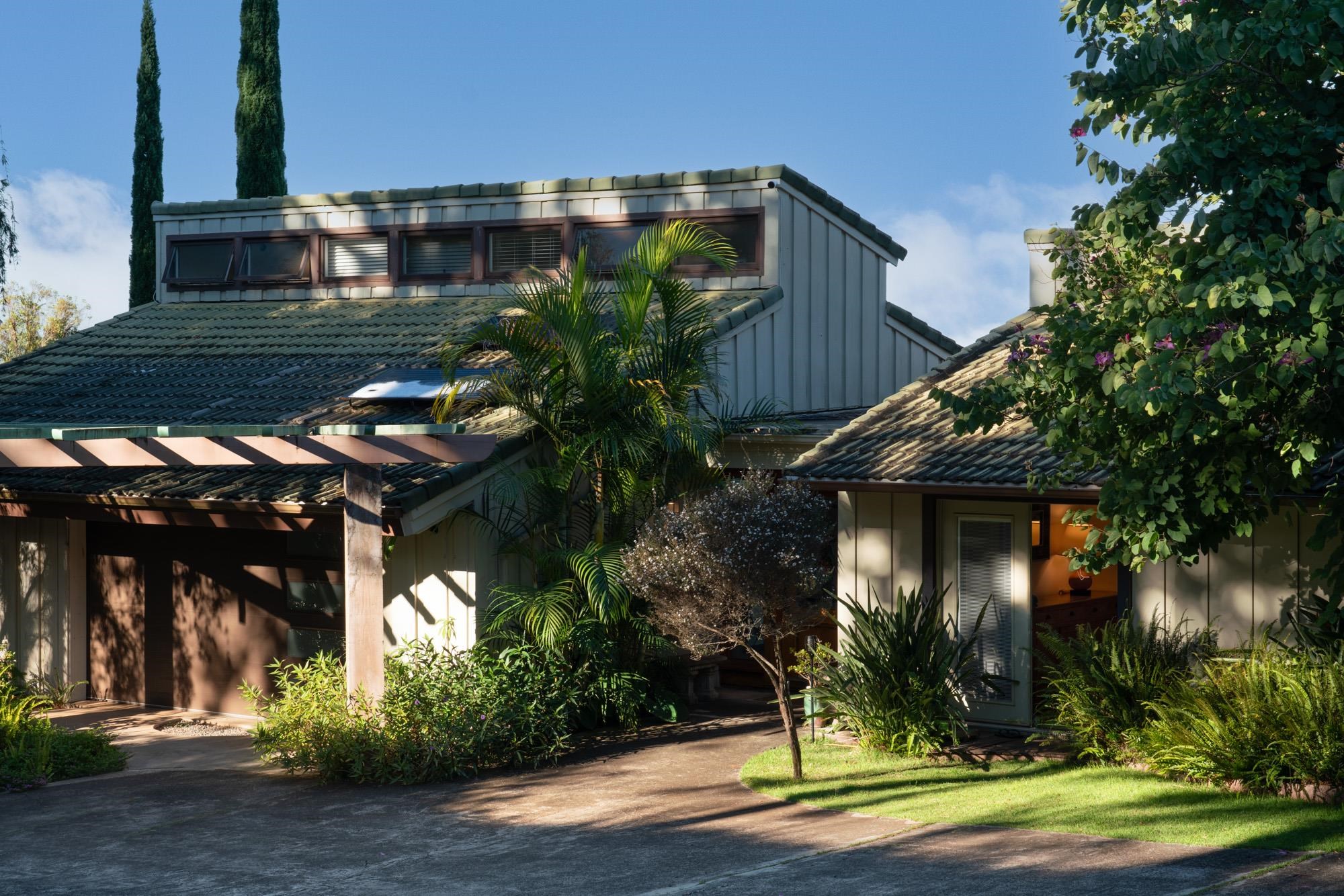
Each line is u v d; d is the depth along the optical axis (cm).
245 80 2869
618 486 1379
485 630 1380
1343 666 995
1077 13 827
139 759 1326
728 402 1669
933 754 1203
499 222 1933
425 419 1468
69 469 1541
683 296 1406
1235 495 837
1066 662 1165
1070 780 1084
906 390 1464
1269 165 765
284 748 1223
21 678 1602
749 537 1108
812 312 1845
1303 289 716
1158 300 791
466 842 962
